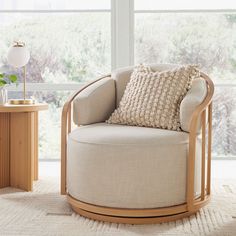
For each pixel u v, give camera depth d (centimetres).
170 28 401
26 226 229
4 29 406
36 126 328
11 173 313
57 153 416
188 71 268
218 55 402
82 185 243
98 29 403
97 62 406
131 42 399
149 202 232
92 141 239
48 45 407
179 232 221
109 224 234
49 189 306
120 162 231
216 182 331
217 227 228
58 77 409
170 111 260
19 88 406
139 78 280
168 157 233
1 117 307
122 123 276
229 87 402
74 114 282
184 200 240
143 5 400
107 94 294
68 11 403
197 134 262
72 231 222
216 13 399
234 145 407
